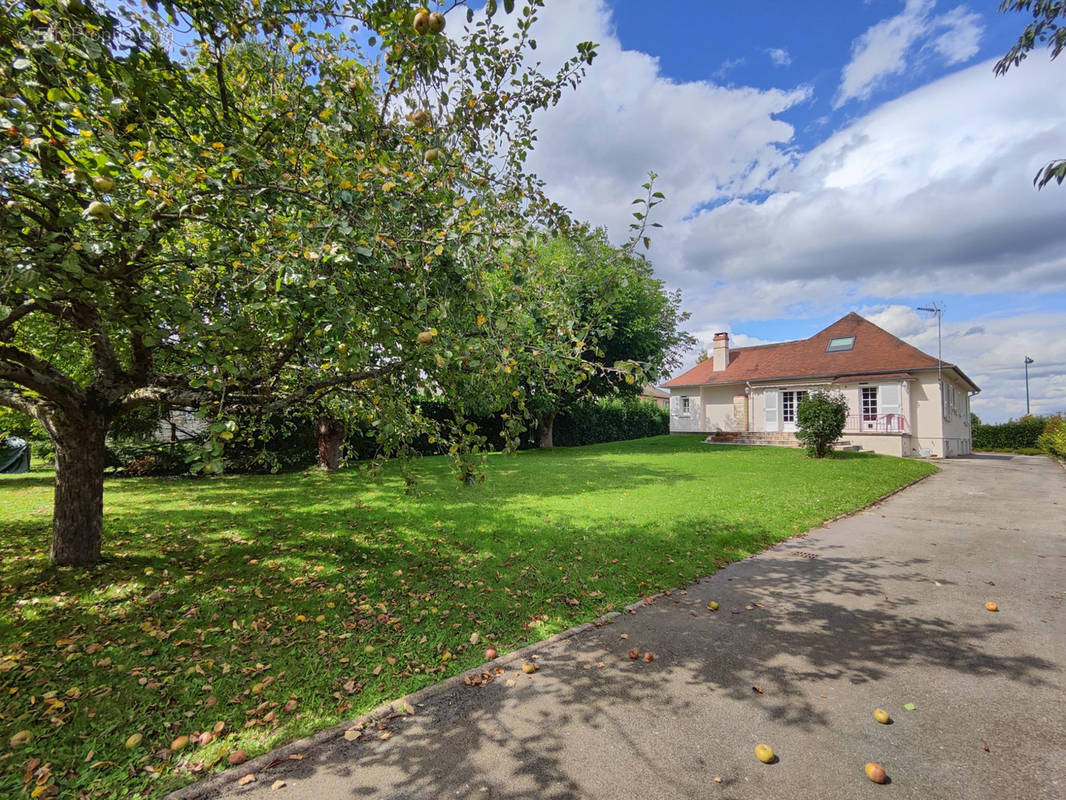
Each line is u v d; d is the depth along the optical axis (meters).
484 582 4.90
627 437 31.77
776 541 6.63
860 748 2.46
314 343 3.88
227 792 2.18
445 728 2.65
